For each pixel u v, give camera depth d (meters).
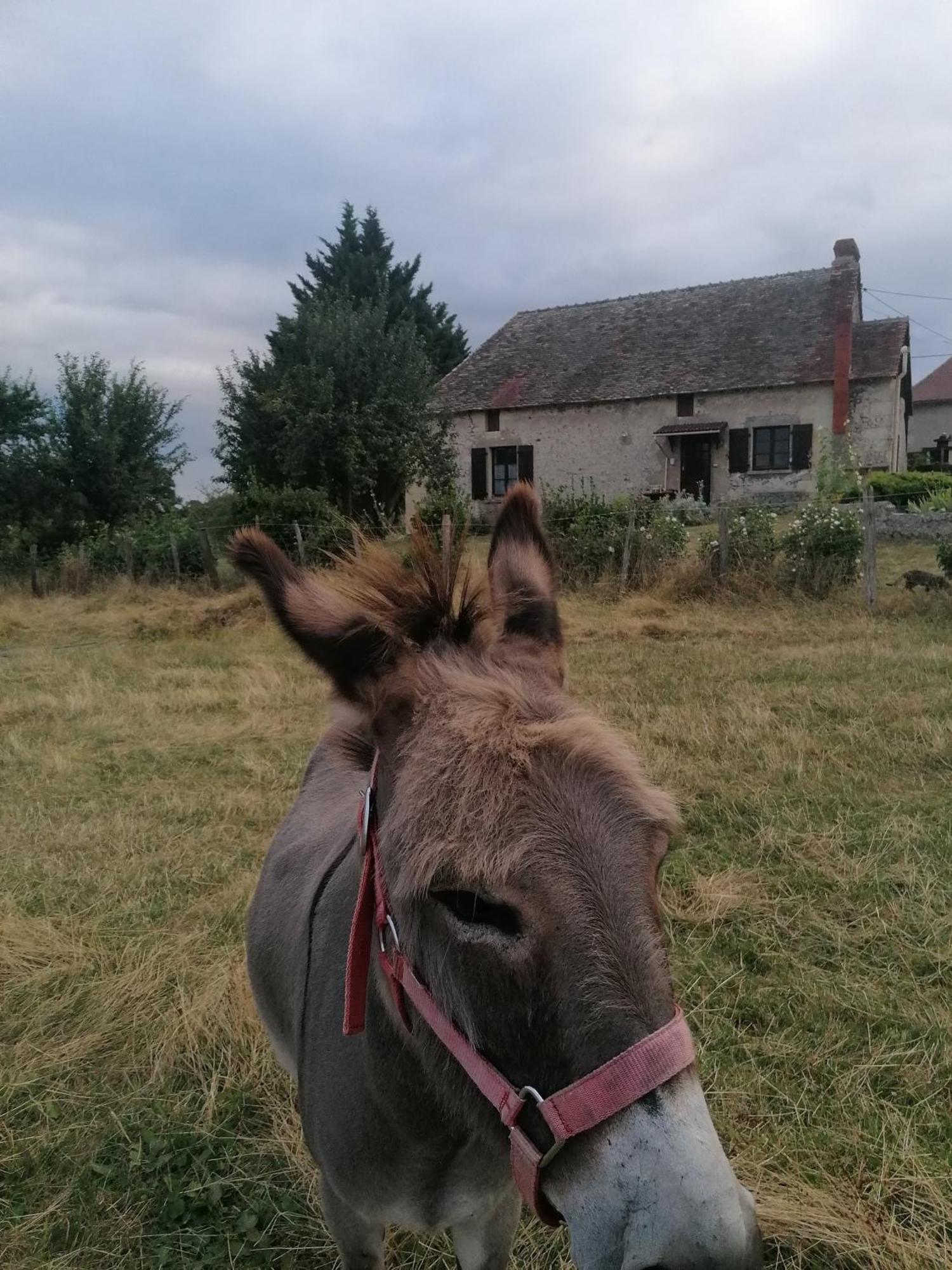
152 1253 2.56
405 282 41.19
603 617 11.32
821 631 9.84
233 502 18.38
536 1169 1.18
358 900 1.57
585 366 27.55
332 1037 1.81
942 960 3.57
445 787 1.24
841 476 20.70
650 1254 1.05
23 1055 3.34
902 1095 2.92
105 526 20.03
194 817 5.50
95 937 4.09
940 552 11.50
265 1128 2.99
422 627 1.56
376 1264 2.04
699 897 4.10
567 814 1.22
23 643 12.46
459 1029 1.29
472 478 27.69
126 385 23.17
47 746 6.98
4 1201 2.74
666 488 25.30
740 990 3.46
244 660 10.17
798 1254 2.38
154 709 8.07
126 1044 3.38
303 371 21.83
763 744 5.98
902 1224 2.48
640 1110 1.11
